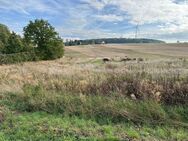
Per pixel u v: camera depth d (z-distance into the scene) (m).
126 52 82.56
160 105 7.48
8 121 6.95
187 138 5.71
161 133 5.97
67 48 96.69
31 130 6.20
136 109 7.08
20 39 55.53
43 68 18.00
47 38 60.19
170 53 75.00
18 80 12.41
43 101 8.24
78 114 7.43
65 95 8.63
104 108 7.30
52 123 6.69
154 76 10.30
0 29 69.62
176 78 9.57
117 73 11.23
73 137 5.75
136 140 5.58
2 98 9.39
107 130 6.17
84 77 11.44
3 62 39.16
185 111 7.05
